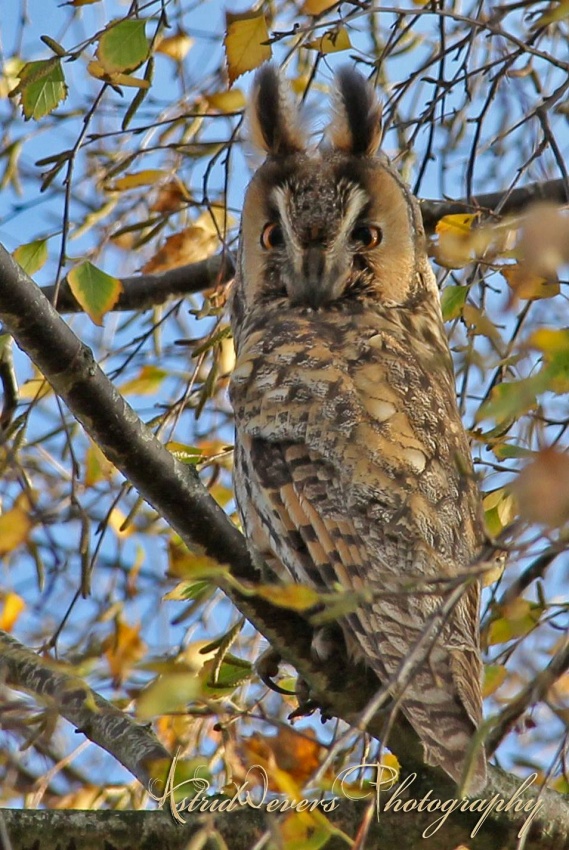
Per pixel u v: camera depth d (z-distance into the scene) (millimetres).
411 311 10086
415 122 10617
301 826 5961
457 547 8078
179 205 11508
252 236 10297
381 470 8203
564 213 5039
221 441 11617
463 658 7422
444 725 6957
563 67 8641
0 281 7562
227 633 9016
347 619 7633
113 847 7828
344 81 10578
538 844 8211
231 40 8828
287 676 10141
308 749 7438
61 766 10016
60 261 9422
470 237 5953
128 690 6617
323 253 9750
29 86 8992
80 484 11844
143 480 8047
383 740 5797
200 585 9094
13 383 11258
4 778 10242
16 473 9695
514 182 9617
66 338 7762
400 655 7352
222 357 11516
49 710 6746
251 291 10305
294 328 9383
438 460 8375
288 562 8352
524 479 5062
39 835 7852
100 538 10094
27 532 9664
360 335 9203
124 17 9477
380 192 10039
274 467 8570
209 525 8125
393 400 8562
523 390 5230
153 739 8875
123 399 7965
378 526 8023
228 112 11250
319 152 10438
